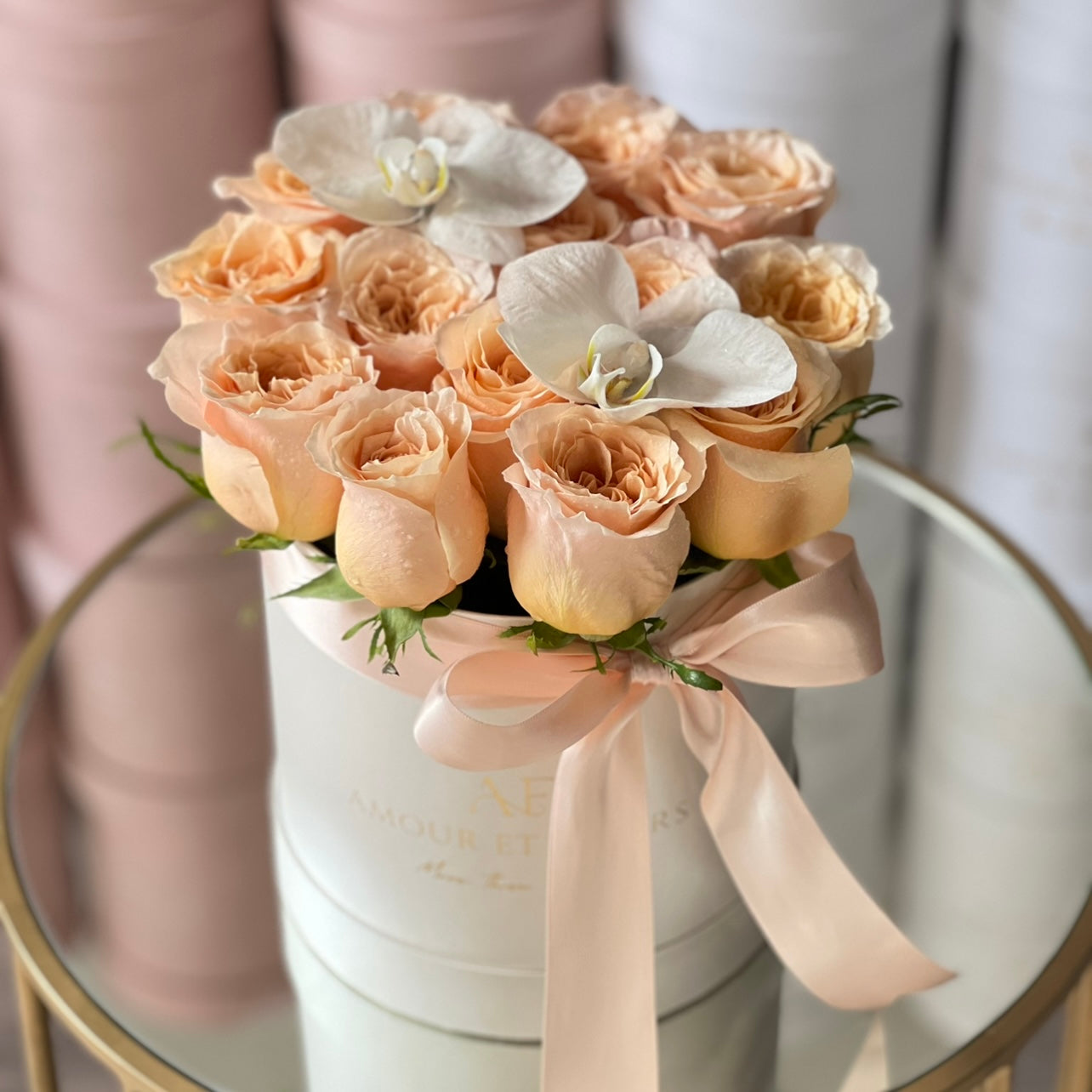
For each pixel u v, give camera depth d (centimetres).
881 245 123
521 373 72
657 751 77
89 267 123
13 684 100
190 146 119
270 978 88
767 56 113
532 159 79
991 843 92
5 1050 139
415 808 77
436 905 79
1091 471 131
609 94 85
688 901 81
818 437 77
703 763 77
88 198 119
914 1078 82
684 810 79
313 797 81
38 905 89
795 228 81
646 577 68
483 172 78
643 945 78
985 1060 82
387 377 74
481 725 72
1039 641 101
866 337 75
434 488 68
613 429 69
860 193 119
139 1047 84
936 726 98
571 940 77
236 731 99
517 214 77
